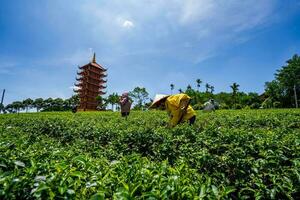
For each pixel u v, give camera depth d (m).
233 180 5.21
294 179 4.71
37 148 5.67
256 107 70.06
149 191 3.32
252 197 4.74
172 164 6.56
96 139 9.06
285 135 7.33
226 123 13.55
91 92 99.88
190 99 10.14
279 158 5.32
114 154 7.12
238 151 5.78
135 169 4.13
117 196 3.22
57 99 115.38
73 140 9.97
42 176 3.49
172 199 3.30
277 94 77.50
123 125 10.84
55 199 3.21
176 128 8.44
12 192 3.25
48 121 12.78
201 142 6.82
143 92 97.06
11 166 4.00
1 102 43.03
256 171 4.95
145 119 16.02
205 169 5.53
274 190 4.39
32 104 114.38
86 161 4.55
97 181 3.71
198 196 3.39
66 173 3.73
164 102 10.77
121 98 18.17
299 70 76.12
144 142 7.86
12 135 8.38
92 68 98.94
